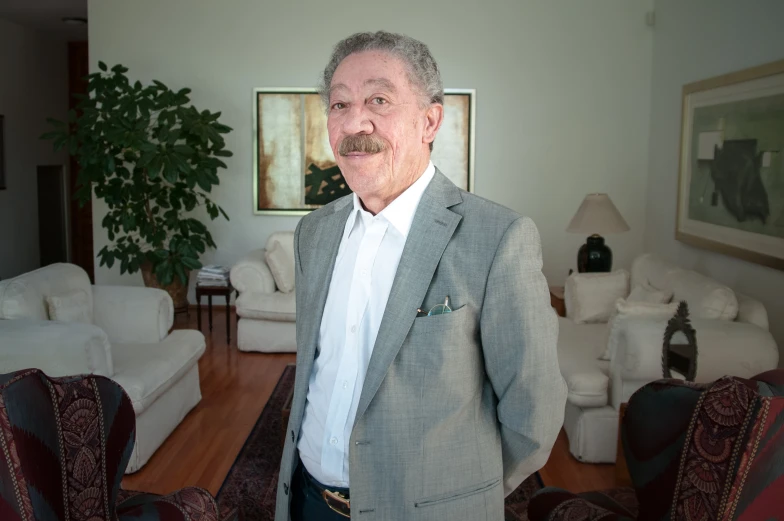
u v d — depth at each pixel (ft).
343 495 4.21
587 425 10.98
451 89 20.75
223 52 20.81
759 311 11.19
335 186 21.11
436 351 3.88
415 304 3.92
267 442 11.80
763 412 4.47
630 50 20.63
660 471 5.20
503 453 4.34
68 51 28.04
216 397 14.06
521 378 3.94
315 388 4.41
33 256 25.77
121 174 19.24
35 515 4.48
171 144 18.45
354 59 4.04
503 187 21.18
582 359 11.88
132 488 10.09
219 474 10.57
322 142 20.97
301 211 21.22
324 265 4.54
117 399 5.45
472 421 4.11
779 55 13.03
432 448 3.94
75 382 5.06
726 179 14.97
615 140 20.94
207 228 21.49
